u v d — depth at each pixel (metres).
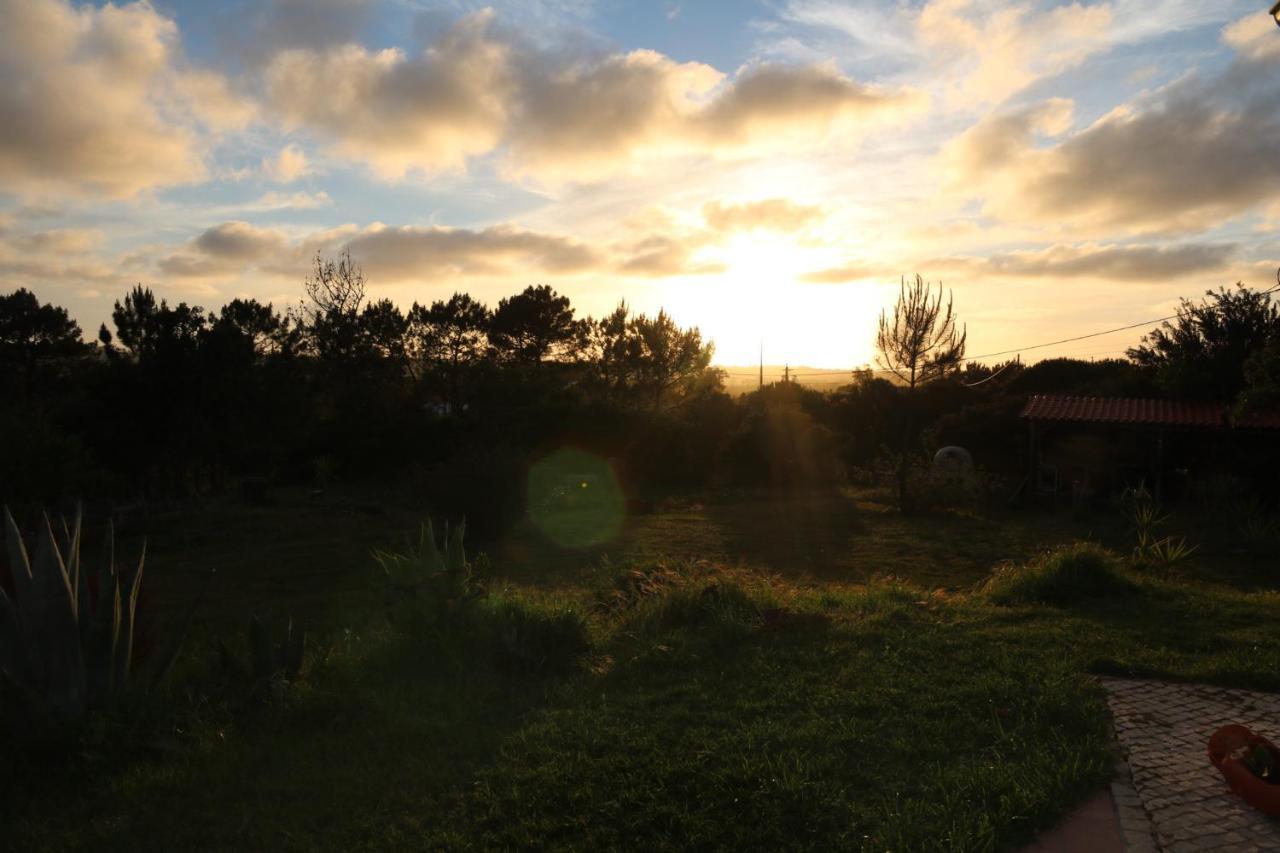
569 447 29.84
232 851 4.07
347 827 4.26
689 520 21.55
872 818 4.15
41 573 5.45
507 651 6.91
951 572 14.24
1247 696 6.00
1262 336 23.25
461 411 35.12
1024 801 4.22
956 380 32.12
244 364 28.02
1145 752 4.97
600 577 12.46
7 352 40.00
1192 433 23.19
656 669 6.89
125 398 25.86
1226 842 3.90
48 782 4.93
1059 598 9.47
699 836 3.98
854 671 6.57
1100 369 33.94
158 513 20.75
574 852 3.89
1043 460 25.50
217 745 5.34
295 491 28.56
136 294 26.98
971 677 6.34
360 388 35.47
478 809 4.38
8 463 17.75
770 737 5.22
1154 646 7.35
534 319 41.06
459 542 7.93
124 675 5.84
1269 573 13.16
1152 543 13.46
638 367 34.81
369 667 6.78
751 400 36.25
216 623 10.32
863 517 22.20
